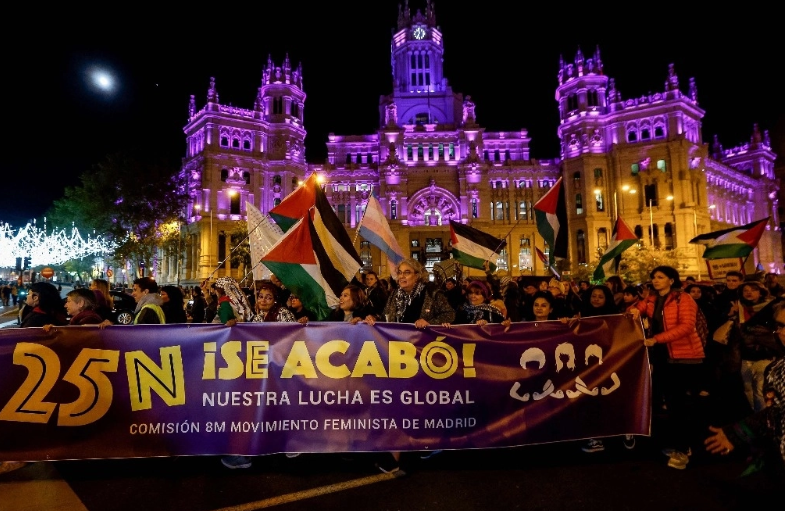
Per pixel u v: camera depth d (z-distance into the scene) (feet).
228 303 24.54
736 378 28.02
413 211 247.29
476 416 19.47
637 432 20.06
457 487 17.69
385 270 238.48
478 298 22.75
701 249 203.21
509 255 239.30
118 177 156.04
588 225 215.72
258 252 27.99
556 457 20.67
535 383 19.88
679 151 207.82
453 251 37.32
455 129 253.65
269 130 237.45
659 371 23.35
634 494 17.04
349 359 19.42
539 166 246.27
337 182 251.60
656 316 22.47
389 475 18.74
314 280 21.21
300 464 19.92
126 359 18.67
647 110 216.74
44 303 21.15
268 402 18.94
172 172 168.55
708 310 29.96
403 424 19.21
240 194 224.33
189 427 18.58
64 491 17.37
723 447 11.69
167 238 179.73
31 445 17.89
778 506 16.05
